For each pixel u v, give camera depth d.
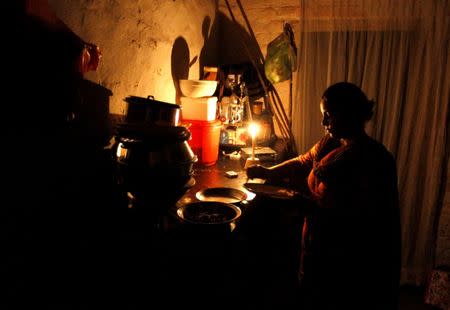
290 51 3.06
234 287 1.92
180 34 2.64
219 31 3.56
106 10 1.69
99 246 1.53
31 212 1.23
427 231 3.16
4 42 1.02
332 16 3.11
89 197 1.60
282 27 3.37
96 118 1.67
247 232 2.00
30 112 1.11
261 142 3.22
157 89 2.32
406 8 2.97
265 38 3.43
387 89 3.13
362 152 1.61
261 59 3.47
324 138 2.02
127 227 1.57
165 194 1.48
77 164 1.51
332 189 1.67
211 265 1.61
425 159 3.15
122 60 1.87
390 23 3.02
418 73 3.02
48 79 1.15
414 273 3.27
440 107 3.00
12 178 1.13
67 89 1.21
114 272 1.46
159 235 1.54
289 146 3.31
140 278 1.47
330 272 1.74
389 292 1.71
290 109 3.27
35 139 1.24
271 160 2.82
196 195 1.99
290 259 2.48
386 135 3.19
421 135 3.08
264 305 2.26
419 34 2.98
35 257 1.25
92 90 1.63
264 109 3.40
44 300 1.28
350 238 1.66
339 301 1.75
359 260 1.67
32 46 1.09
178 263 1.55
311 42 3.21
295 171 2.25
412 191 3.17
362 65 3.16
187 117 2.52
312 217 1.77
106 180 1.74
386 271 1.68
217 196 2.03
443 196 3.13
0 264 1.10
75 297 1.36
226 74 3.31
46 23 1.13
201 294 1.64
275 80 3.15
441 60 2.93
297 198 1.81
